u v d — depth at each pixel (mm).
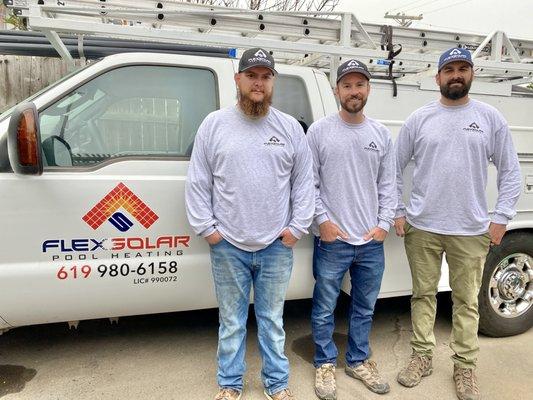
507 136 2727
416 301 3008
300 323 3725
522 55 4500
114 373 2938
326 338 2836
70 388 2760
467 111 2713
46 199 2506
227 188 2375
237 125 2377
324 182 2688
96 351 3205
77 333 3459
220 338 2598
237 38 3031
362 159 2627
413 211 2877
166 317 3764
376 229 2705
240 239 2412
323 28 3471
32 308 2580
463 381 2803
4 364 3004
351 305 2902
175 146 2809
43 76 6461
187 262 2787
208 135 2391
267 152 2375
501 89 4574
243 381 2865
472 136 2672
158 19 3107
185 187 2576
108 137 2707
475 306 2836
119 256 2662
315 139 2686
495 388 2885
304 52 3303
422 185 2832
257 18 3293
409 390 2846
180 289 2812
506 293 3482
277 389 2625
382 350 3352
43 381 2824
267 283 2535
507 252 3381
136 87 2771
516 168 2727
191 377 2914
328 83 3203
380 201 2756
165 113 2811
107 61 2719
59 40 3139
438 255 2891
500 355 3289
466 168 2688
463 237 2752
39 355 3131
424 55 3676
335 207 2660
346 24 3391
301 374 2975
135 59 2762
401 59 3609
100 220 2600
